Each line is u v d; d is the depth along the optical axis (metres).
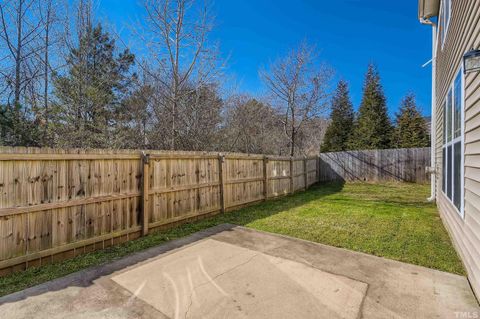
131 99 9.33
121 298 2.43
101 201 3.69
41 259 3.08
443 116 5.35
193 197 5.25
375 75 23.30
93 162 3.61
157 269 3.03
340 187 10.81
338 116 25.17
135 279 2.79
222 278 2.82
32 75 8.13
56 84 8.59
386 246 3.79
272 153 14.03
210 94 9.80
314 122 15.79
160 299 2.42
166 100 8.97
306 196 8.51
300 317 2.16
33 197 3.00
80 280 2.75
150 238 4.16
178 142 8.82
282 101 13.63
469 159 3.06
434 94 7.23
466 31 3.20
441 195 5.55
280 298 2.44
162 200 4.61
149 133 9.12
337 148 24.44
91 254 3.46
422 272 2.96
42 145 7.61
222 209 5.96
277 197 8.19
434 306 2.31
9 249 2.82
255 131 13.36
